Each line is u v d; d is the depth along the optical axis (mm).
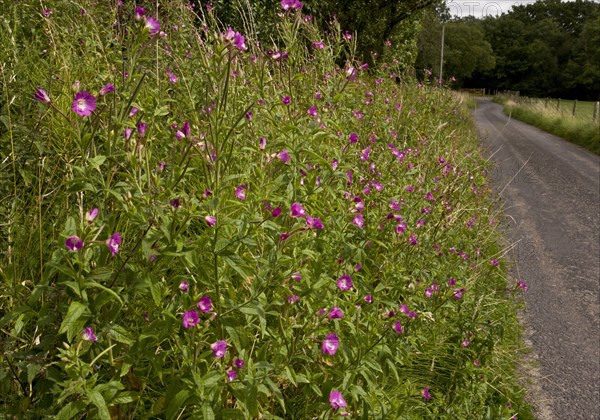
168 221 1941
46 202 2453
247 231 2084
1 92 2766
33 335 2041
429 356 3355
